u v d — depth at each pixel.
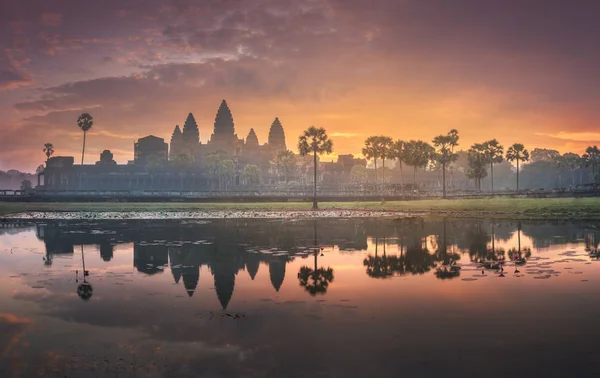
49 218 71.06
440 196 123.88
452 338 12.84
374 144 145.62
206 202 112.38
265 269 24.47
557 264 24.58
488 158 169.12
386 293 18.36
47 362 11.52
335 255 29.42
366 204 100.31
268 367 10.98
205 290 19.45
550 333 13.16
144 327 14.23
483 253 29.39
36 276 22.97
